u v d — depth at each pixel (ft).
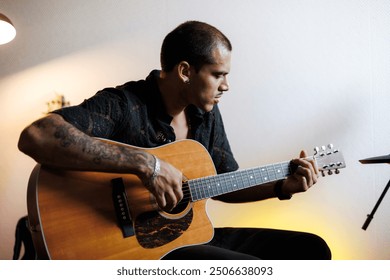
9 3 6.19
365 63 5.32
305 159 4.21
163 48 3.92
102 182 3.23
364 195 5.34
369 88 5.31
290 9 5.49
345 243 5.40
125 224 3.23
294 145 5.48
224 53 3.73
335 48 5.40
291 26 5.49
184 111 4.25
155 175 3.22
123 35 5.88
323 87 5.41
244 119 5.58
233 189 3.91
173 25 5.74
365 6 5.33
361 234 5.36
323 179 5.47
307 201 5.52
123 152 3.17
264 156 5.54
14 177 6.10
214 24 5.61
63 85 6.01
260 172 4.08
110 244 3.15
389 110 5.25
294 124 5.48
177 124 4.16
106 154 3.07
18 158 6.10
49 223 2.95
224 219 5.69
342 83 5.38
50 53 6.06
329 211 5.45
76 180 3.12
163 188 3.27
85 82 5.97
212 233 3.78
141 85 3.95
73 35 6.01
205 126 4.35
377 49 5.29
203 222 3.76
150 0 5.81
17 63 6.13
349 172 5.37
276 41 5.51
